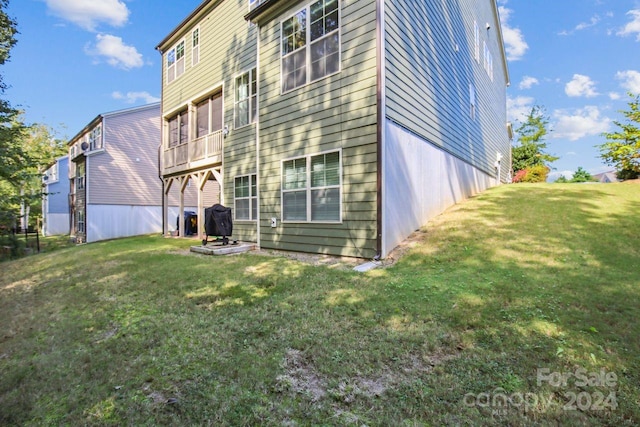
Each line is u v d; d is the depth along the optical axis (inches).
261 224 343.6
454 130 399.2
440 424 80.7
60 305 192.9
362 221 248.2
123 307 178.2
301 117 297.9
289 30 311.4
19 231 1108.5
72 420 89.8
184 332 140.0
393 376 101.1
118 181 717.9
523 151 933.8
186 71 518.3
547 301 142.9
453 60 402.0
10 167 602.2
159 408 92.0
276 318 149.1
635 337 112.3
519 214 298.2
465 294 156.9
